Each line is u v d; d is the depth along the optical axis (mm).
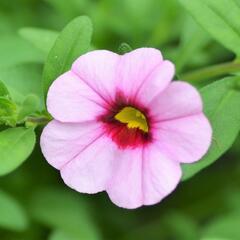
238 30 164
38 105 157
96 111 148
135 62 145
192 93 139
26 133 155
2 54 202
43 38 184
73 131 147
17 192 222
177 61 202
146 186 145
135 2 227
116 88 146
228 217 208
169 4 224
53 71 157
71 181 148
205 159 152
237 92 162
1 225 199
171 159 143
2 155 151
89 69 147
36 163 223
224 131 158
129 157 147
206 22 163
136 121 150
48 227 219
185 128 141
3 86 156
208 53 226
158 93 141
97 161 148
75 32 158
